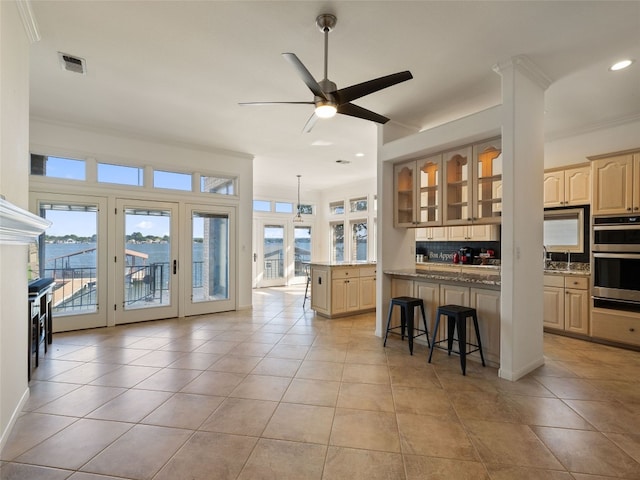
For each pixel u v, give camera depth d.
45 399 2.51
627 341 3.64
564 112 3.85
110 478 1.70
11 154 2.05
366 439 2.03
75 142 4.38
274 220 9.12
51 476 1.71
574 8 2.18
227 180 5.80
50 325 3.83
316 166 6.83
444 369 3.14
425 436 2.06
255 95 3.54
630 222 3.63
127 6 2.19
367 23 2.35
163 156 5.08
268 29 2.44
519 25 2.37
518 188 2.89
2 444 1.93
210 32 2.47
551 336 4.20
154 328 4.60
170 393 2.63
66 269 4.39
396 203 4.30
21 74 2.23
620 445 1.97
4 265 1.97
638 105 3.68
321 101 2.42
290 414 2.32
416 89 3.35
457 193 3.80
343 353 3.59
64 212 4.37
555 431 2.12
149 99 3.63
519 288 2.92
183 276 5.31
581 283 4.03
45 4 2.17
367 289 5.61
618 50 2.66
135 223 4.89
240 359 3.39
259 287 8.84
